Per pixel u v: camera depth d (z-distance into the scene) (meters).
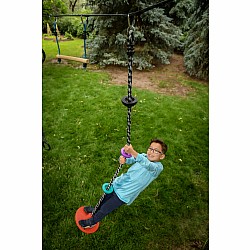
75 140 3.99
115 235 2.59
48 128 4.25
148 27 7.14
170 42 7.37
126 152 1.93
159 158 2.04
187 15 7.80
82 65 7.41
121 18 7.06
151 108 5.03
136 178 2.07
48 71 6.75
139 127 4.41
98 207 2.27
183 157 3.76
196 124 4.61
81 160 3.58
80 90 5.66
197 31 6.50
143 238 2.59
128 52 1.59
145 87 6.11
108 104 5.09
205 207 2.99
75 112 4.77
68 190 3.09
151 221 2.77
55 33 7.12
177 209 2.94
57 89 5.66
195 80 6.72
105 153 3.74
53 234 2.56
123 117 4.66
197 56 6.35
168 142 4.04
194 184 3.30
